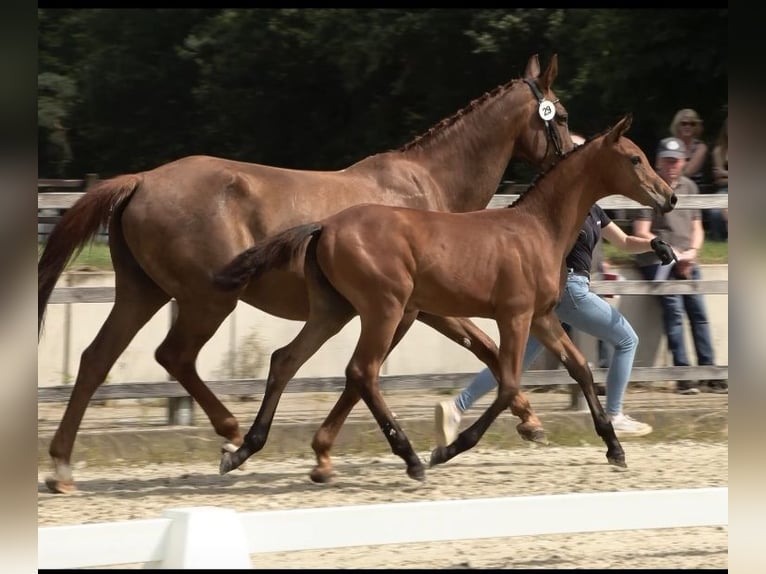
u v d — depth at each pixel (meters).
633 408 13.17
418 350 14.62
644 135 26.91
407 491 9.70
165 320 14.20
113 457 11.53
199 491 9.82
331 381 12.31
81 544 5.95
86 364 9.75
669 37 24.73
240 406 13.76
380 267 9.14
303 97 33.78
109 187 9.57
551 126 10.95
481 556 7.79
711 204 13.23
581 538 8.36
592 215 11.17
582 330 11.41
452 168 10.64
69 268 15.02
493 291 9.37
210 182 9.64
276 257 9.16
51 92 37.28
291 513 6.31
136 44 36.50
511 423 12.45
